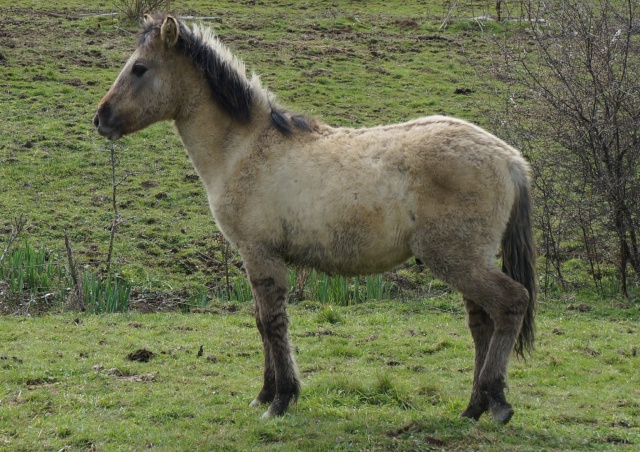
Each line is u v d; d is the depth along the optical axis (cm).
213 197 800
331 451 694
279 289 778
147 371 943
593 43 1312
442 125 746
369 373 940
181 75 812
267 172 771
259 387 889
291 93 2195
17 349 1012
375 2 3191
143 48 818
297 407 804
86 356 994
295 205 758
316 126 795
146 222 1611
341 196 740
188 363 975
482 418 765
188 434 746
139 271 1433
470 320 769
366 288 1347
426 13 2994
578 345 1041
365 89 2270
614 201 1315
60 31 2589
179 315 1220
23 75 2216
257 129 794
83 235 1534
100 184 1755
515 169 736
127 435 743
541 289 1352
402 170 730
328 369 960
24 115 2011
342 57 2514
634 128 1292
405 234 738
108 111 823
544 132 1362
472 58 2464
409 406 823
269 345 806
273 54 2503
